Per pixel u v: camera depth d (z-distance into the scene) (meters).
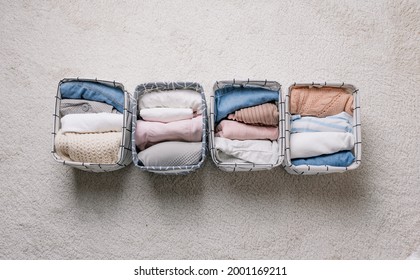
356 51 1.26
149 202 1.19
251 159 1.05
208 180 1.19
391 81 1.26
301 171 1.09
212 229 1.18
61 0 1.26
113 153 1.04
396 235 1.19
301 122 1.07
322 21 1.27
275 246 1.18
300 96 1.07
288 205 1.19
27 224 1.18
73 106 1.07
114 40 1.25
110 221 1.18
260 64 1.25
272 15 1.27
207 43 1.26
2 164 1.20
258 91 1.07
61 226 1.18
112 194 1.19
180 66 1.24
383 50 1.27
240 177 1.20
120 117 1.05
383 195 1.20
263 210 1.19
